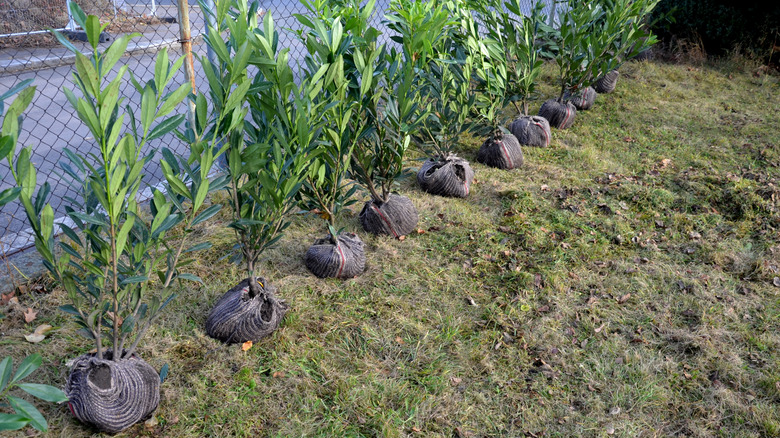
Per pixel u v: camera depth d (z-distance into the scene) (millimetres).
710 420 2641
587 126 6711
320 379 2803
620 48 6316
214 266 3613
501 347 3092
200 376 2750
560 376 2896
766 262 3908
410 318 3287
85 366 2352
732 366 2957
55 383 2625
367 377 2820
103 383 2396
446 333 3154
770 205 4609
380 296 3449
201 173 2223
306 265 3709
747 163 5637
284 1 13453
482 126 5527
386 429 2498
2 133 1725
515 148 5484
